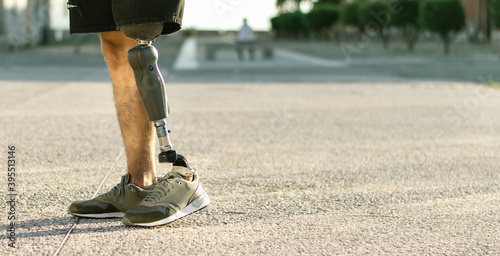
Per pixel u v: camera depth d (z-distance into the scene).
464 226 2.21
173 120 5.32
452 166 3.40
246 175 3.09
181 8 1.93
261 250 1.89
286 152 3.81
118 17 1.89
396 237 2.06
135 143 2.18
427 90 8.80
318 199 2.59
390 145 4.13
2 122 4.87
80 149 3.75
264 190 2.75
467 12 36.44
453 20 20.47
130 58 1.90
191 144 4.07
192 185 2.20
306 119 5.50
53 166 3.21
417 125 5.17
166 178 2.15
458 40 34.38
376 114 5.93
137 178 2.21
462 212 2.41
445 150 3.95
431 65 15.53
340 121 5.39
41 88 8.10
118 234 2.02
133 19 1.86
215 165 3.36
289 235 2.06
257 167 3.32
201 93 8.04
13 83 8.70
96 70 12.21
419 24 23.41
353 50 25.69
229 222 2.20
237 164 3.40
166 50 23.88
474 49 24.55
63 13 29.48
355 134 4.63
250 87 9.14
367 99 7.43
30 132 4.39
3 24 19.83
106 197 2.19
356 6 30.53
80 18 2.06
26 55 17.67
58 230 2.05
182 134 4.52
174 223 2.16
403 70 13.73
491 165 3.44
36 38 24.98
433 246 1.97
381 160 3.57
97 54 19.05
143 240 1.96
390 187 2.86
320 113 5.96
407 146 4.09
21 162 3.31
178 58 18.33
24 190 2.64
